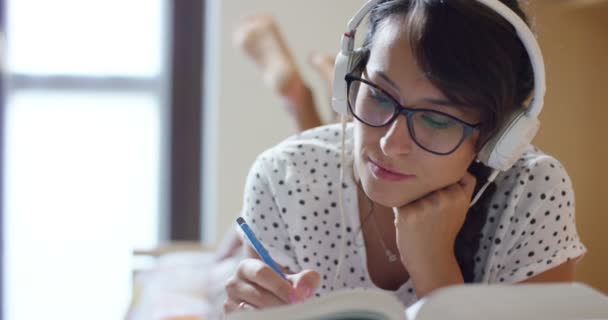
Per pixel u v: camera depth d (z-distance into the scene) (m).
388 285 1.04
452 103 0.77
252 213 1.03
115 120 2.34
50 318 2.37
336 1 2.19
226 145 2.23
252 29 1.77
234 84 2.21
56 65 2.30
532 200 0.95
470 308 0.63
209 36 2.30
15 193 2.34
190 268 1.40
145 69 2.31
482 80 0.75
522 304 0.64
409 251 0.91
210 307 1.17
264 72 1.69
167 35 2.29
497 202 0.97
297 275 0.86
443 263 0.91
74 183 2.36
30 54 2.29
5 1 2.25
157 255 1.57
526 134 0.81
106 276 2.39
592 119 1.42
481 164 0.92
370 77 0.81
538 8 1.31
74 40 2.29
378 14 0.81
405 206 0.89
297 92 1.62
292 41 2.21
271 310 0.62
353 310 0.61
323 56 1.93
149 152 2.36
